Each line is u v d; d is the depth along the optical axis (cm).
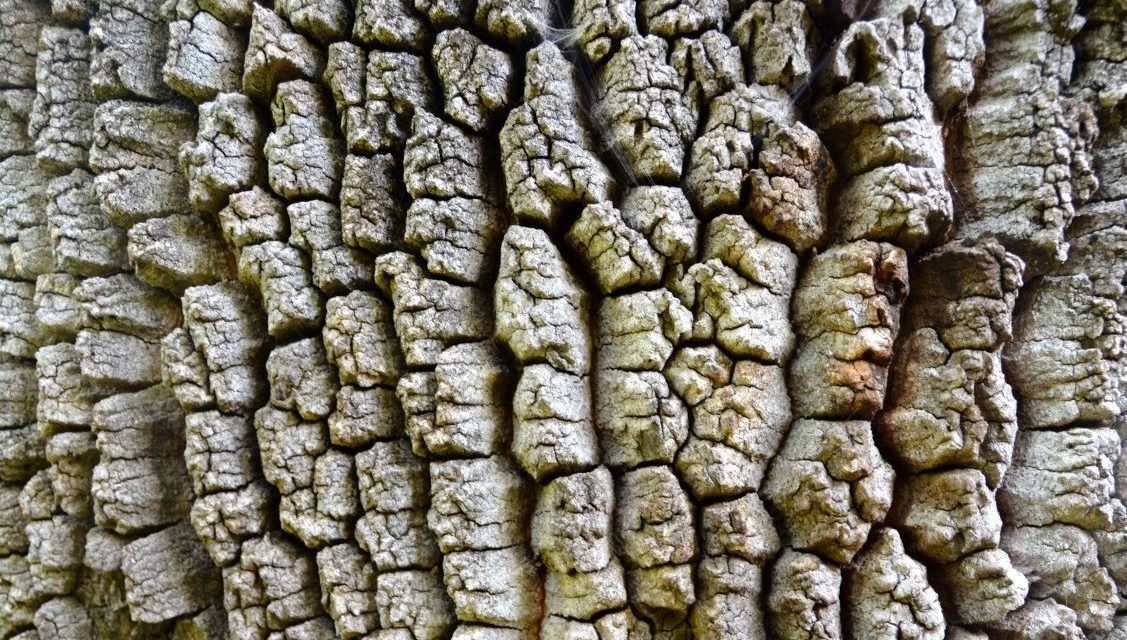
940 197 27
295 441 27
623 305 26
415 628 26
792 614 25
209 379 27
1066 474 27
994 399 26
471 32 28
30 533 29
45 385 29
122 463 28
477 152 28
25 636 29
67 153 30
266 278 27
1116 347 27
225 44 29
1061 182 27
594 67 28
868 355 26
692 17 27
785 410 26
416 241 27
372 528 26
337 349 27
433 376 27
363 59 28
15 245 30
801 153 27
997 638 26
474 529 26
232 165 28
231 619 27
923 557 26
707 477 26
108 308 29
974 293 26
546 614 26
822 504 26
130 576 28
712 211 27
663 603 25
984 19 28
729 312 26
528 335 26
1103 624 27
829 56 28
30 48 31
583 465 26
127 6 29
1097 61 28
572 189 27
